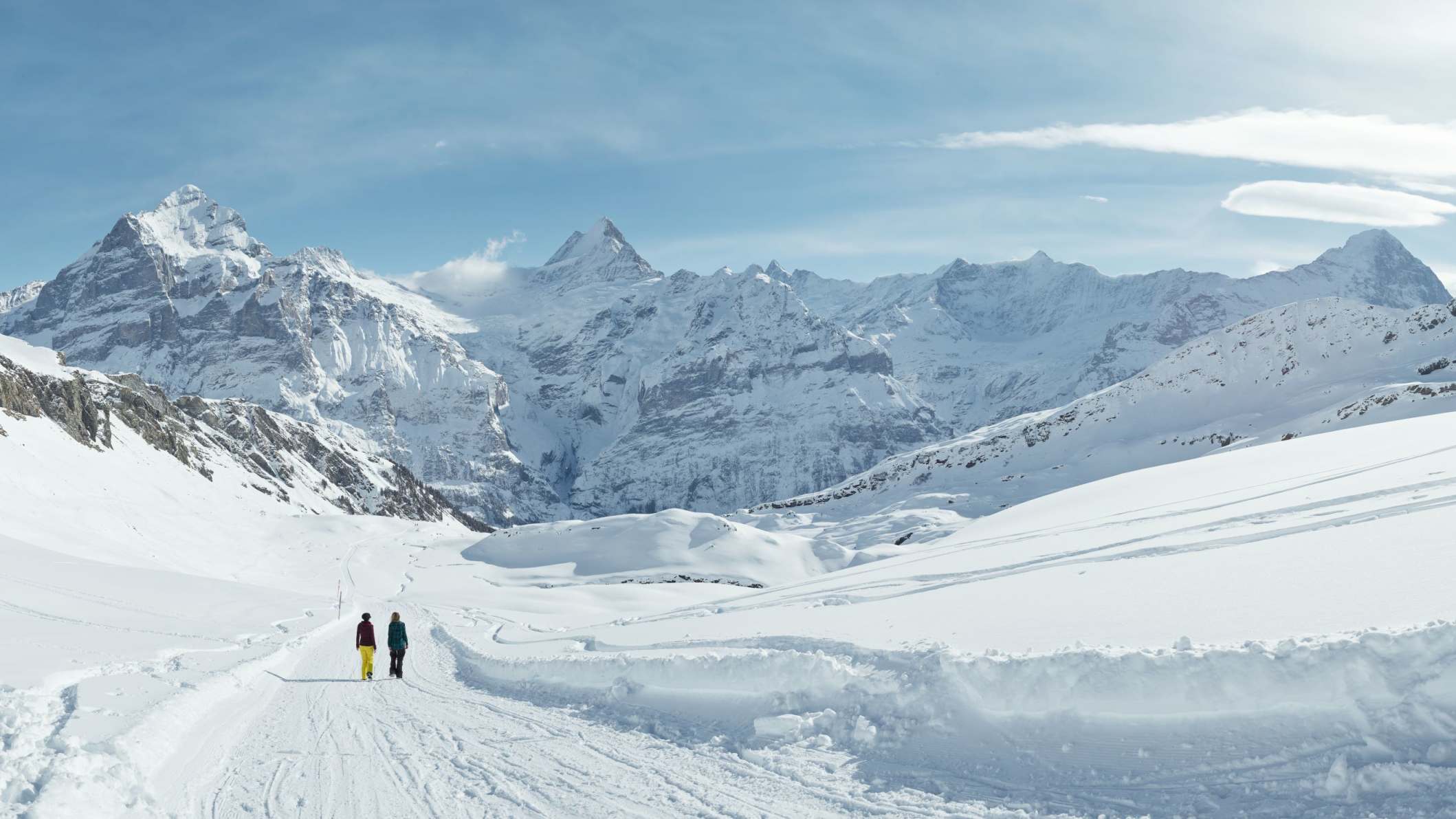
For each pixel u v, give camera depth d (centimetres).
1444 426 5078
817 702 1333
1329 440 5741
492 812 989
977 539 5328
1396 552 1510
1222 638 1097
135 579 5738
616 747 1329
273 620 4981
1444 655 809
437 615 6994
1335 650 880
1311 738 836
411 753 1352
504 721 1650
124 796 1011
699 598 10194
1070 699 1033
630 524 17775
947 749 1067
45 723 1384
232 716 1748
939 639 1445
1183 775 859
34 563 5341
